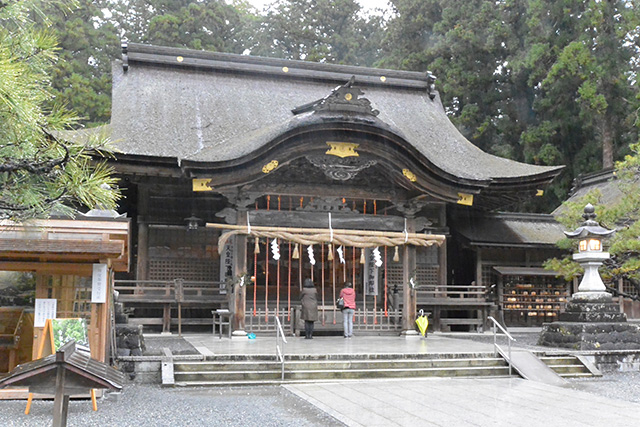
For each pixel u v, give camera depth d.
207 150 19.95
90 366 5.11
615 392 11.76
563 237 25.30
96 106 36.00
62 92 35.66
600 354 14.85
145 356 12.27
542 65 35.31
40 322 9.69
